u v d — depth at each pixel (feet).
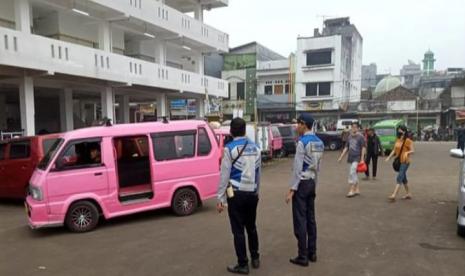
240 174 15.76
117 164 27.43
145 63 59.77
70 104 61.00
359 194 33.53
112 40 63.77
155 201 26.20
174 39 72.23
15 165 32.76
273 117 139.33
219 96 84.43
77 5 52.06
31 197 23.66
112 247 20.18
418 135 131.03
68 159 23.75
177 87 68.28
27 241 21.98
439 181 40.63
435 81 171.73
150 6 61.21
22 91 45.42
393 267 16.29
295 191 16.80
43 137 32.45
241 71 137.90
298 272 15.97
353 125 32.42
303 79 135.85
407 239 20.22
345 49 139.03
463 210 20.03
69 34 56.03
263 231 22.22
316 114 135.95
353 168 32.55
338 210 27.30
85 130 24.57
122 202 25.13
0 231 24.54
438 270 15.88
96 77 50.03
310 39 134.62
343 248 18.90
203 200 30.07
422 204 29.07
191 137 27.78
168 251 19.13
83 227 23.72
